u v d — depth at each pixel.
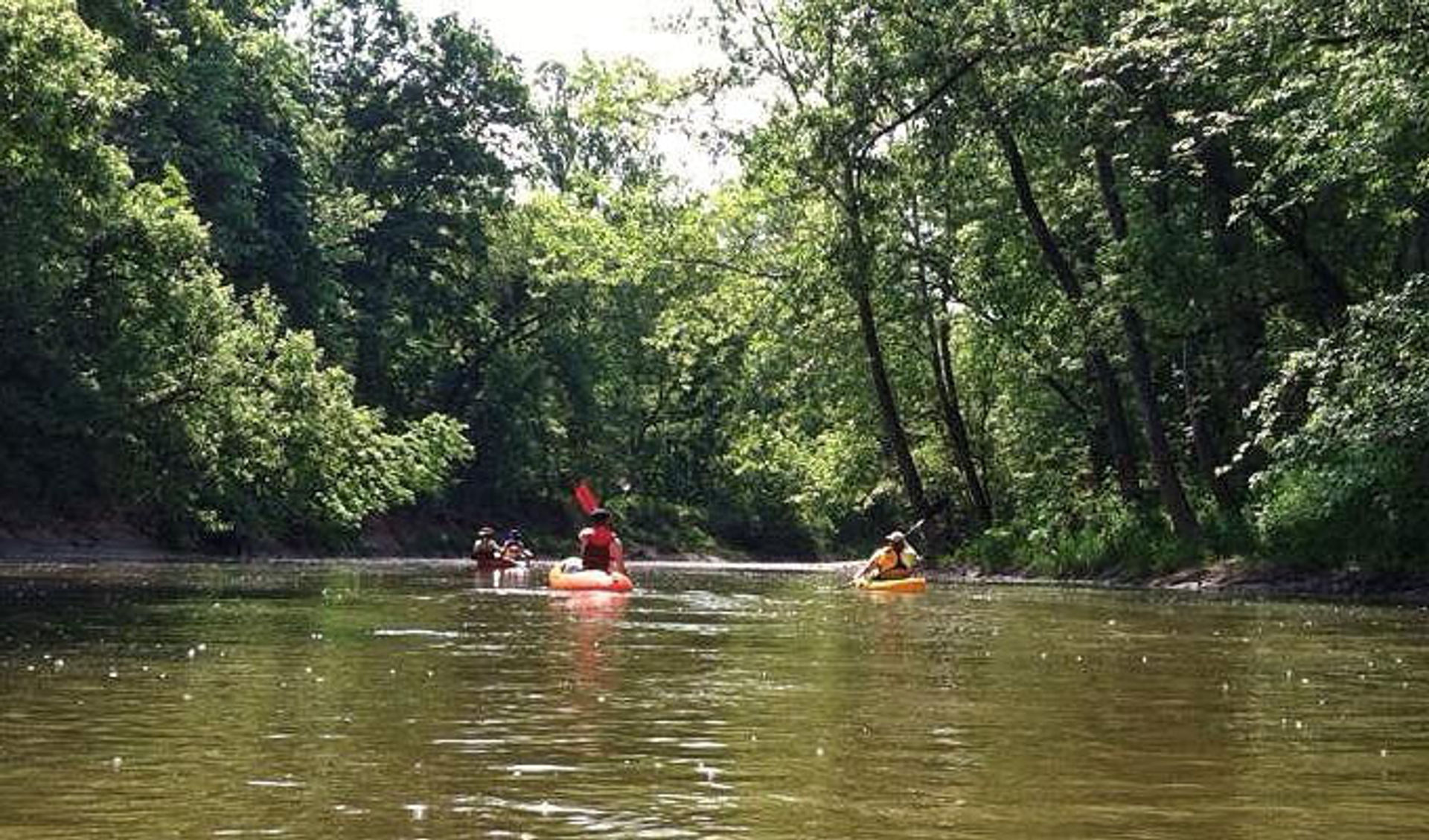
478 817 4.52
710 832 4.32
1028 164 30.41
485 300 58.00
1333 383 19.81
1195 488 30.75
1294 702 7.58
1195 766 5.54
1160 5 22.36
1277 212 22.50
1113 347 28.81
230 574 25.17
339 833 4.28
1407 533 20.80
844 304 34.03
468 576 25.61
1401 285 23.98
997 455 39.75
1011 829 4.40
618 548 21.12
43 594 17.31
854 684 8.16
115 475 33.72
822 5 29.42
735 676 8.59
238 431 33.12
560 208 37.59
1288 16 19.39
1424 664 9.87
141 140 36.78
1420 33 18.59
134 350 31.23
